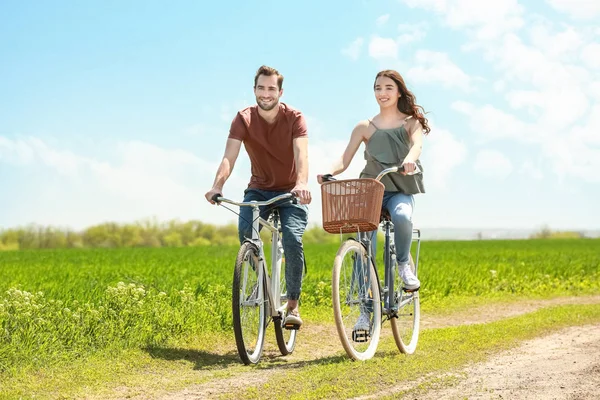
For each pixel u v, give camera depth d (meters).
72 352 6.63
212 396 5.30
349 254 6.51
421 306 12.54
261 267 6.74
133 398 5.38
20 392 5.42
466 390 5.22
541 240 64.25
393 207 6.72
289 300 7.05
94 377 5.99
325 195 6.08
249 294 6.67
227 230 79.00
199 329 8.08
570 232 90.56
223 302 9.50
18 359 6.20
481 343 7.47
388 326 9.59
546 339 8.14
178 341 7.57
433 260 23.42
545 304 13.72
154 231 75.75
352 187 5.98
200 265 18.73
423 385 5.36
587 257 26.30
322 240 78.50
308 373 5.80
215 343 7.85
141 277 12.96
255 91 6.70
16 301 7.21
